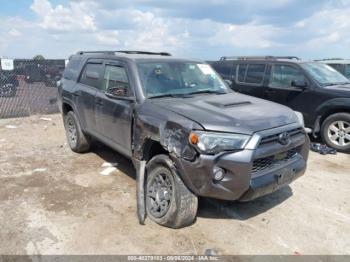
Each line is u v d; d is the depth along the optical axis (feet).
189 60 16.35
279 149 10.97
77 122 19.02
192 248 10.57
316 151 21.35
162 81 14.10
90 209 13.01
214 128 10.18
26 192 14.58
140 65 14.30
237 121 10.58
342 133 21.21
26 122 30.76
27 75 34.22
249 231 11.64
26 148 21.70
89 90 17.17
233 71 27.71
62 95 20.42
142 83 13.52
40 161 18.88
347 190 15.33
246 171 10.07
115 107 14.33
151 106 12.32
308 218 12.66
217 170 10.09
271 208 13.38
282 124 11.42
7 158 19.43
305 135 12.51
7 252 10.24
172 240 10.96
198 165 10.09
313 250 10.66
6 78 33.12
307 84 22.54
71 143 20.49
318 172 17.67
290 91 23.35
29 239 10.93
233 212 12.95
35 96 34.81
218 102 12.65
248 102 13.15
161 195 11.78
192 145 10.09
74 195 14.29
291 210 13.25
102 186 15.30
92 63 17.83
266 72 25.14
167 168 11.31
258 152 10.30
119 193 14.51
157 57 15.56
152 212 12.03
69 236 11.12
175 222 11.21
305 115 22.71
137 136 12.48
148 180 12.28
